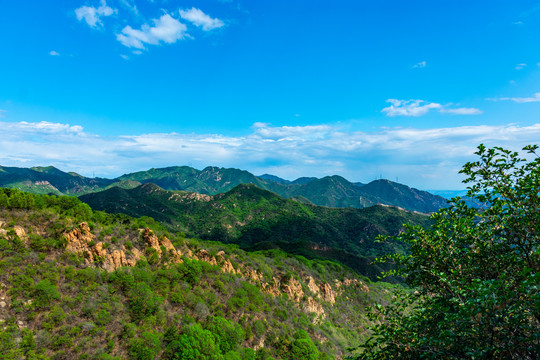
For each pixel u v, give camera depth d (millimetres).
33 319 29828
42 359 27141
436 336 8969
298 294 76250
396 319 10953
